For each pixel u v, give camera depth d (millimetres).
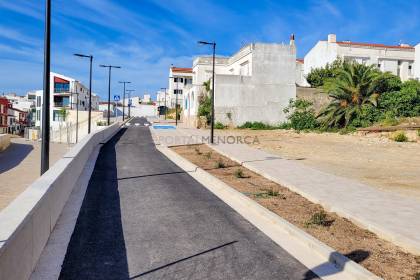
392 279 5574
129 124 57938
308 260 6418
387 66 51969
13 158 21719
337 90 35219
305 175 13977
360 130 31141
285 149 23141
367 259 6312
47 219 6926
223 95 40625
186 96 54688
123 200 10438
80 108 91625
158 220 8602
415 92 34250
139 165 17172
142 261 6242
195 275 5750
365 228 7984
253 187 12289
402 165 17156
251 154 20453
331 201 9891
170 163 18125
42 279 5363
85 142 17688
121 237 7387
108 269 5887
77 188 11695
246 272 5898
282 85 41281
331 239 7293
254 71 40812
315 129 36375
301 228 7938
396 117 33625
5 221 4871
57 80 85000
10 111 84250
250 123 40781
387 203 9750
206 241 7277
